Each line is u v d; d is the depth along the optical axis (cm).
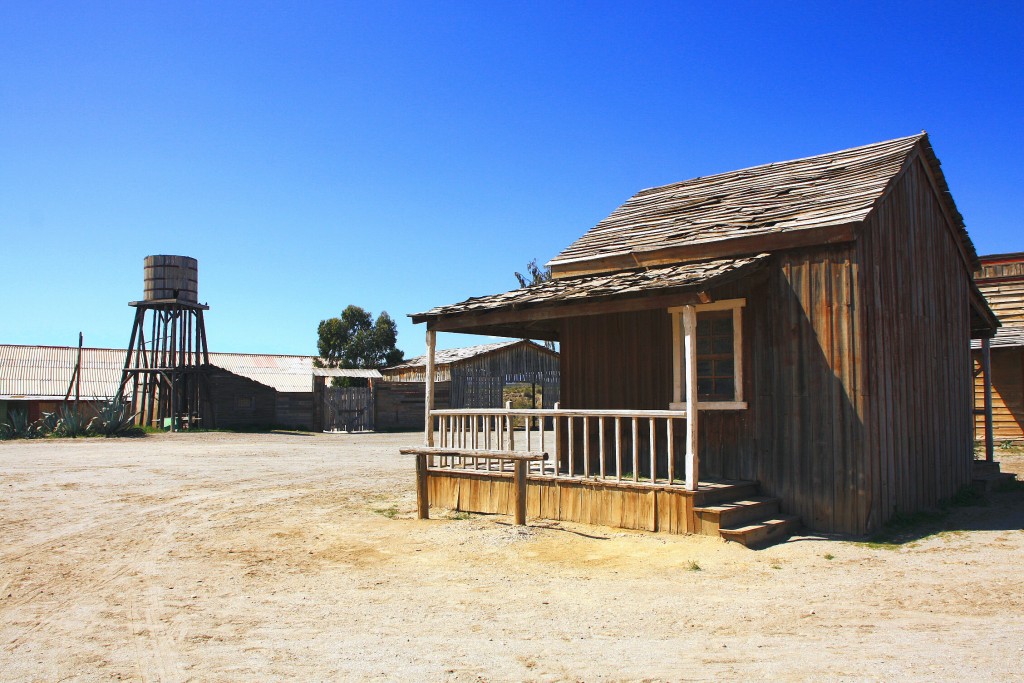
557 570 851
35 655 593
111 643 621
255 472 1767
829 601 708
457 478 1241
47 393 3641
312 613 702
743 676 523
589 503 1071
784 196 1191
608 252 1252
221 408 3366
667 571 829
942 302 1274
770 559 866
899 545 911
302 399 3503
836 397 995
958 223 1321
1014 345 2109
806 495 1016
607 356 1266
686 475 970
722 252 1112
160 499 1343
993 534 963
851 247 991
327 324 5275
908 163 1151
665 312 1196
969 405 1379
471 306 1197
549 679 529
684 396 1149
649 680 522
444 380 3684
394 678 537
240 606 725
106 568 870
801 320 1033
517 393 3966
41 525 1103
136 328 3197
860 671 525
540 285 1235
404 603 732
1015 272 2358
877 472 989
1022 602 685
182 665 568
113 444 2473
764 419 1062
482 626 659
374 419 3559
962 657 548
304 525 1115
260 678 540
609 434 1256
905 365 1102
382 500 1350
